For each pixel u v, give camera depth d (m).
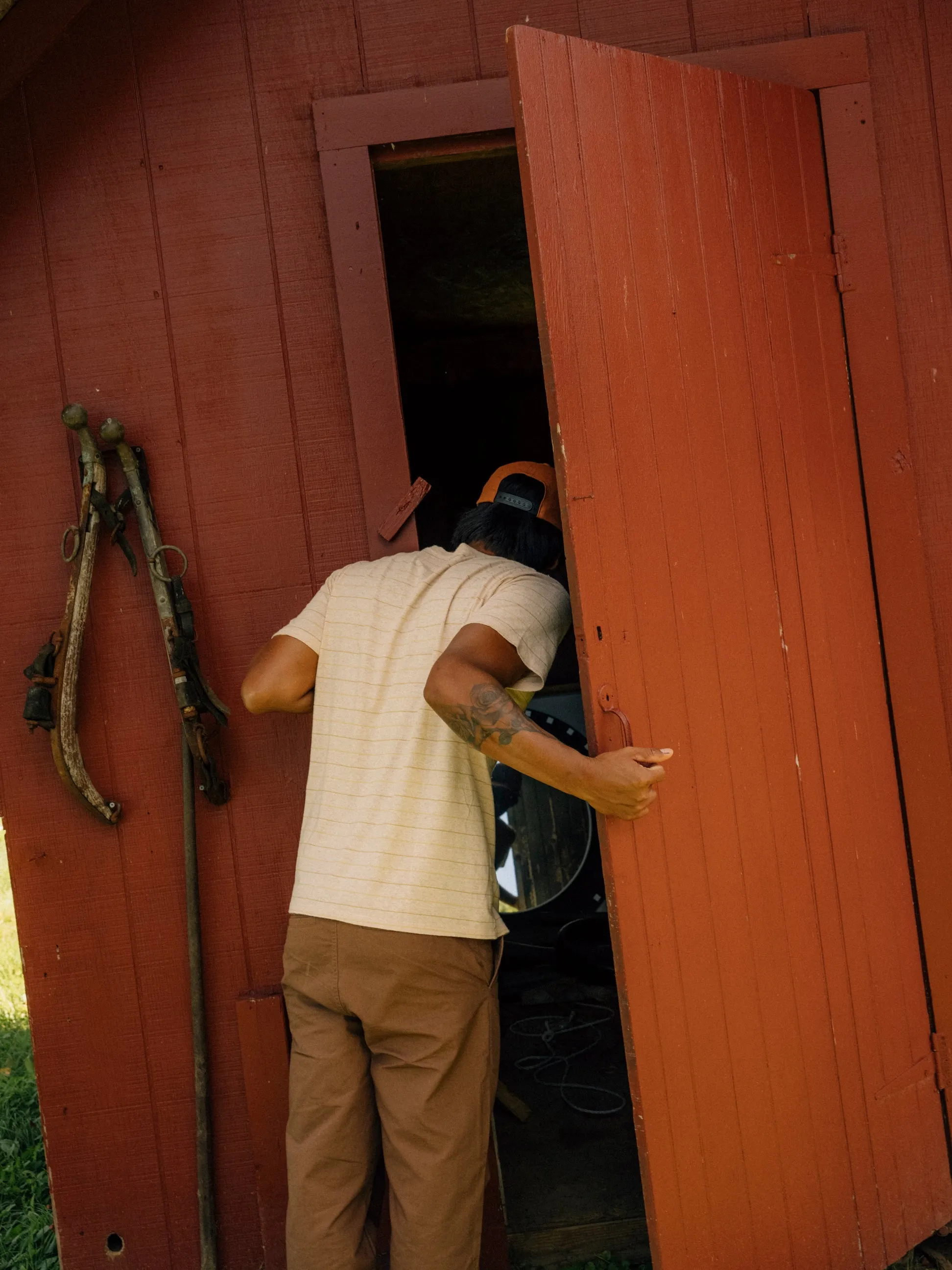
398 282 4.18
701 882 2.10
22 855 2.47
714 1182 2.10
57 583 2.46
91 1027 2.48
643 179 2.12
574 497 1.95
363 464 2.42
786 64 2.44
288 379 2.45
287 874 2.48
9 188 2.42
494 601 1.97
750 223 2.29
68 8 2.39
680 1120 2.05
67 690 2.37
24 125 2.41
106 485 2.42
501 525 2.25
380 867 1.91
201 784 2.40
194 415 2.45
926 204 2.48
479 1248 1.99
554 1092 3.24
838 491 2.40
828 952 2.30
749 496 2.24
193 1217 2.50
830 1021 2.29
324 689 2.08
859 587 2.43
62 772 2.36
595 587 1.97
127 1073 2.48
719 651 2.16
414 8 2.43
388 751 1.97
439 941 1.91
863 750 2.40
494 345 5.42
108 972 2.48
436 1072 1.92
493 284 4.39
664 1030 2.04
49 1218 2.72
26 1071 3.40
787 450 2.31
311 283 2.44
